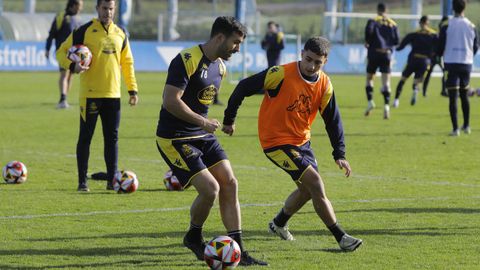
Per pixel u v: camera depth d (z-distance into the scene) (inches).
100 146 1440.7
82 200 938.7
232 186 668.7
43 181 1072.2
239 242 660.1
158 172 1162.6
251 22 4121.6
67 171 1162.6
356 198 962.7
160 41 3806.6
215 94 680.4
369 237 759.7
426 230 789.9
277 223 743.1
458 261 671.1
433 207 907.4
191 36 4136.3
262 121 709.9
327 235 768.9
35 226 797.2
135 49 3644.2
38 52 3491.6
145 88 2802.7
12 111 2007.9
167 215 857.5
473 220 837.2
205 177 654.5
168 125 665.0
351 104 2331.4
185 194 986.7
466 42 1557.6
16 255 684.1
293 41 3521.2
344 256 687.7
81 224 808.9
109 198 954.1
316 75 696.4
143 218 840.9
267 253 698.8
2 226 796.6
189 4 5226.4
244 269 644.7
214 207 900.6
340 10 4143.7
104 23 992.9
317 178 696.4
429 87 3112.7
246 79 697.6
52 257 678.5
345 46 3767.2
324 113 706.2
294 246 724.7
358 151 1392.7
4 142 1478.8
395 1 5472.4
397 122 1861.5
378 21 1924.2
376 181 1092.5
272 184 1060.5
